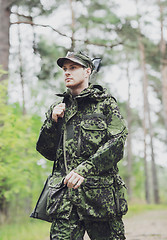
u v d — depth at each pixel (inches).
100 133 117.0
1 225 406.6
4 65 475.5
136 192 1384.1
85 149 117.2
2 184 360.8
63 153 121.0
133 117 1615.4
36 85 719.1
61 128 122.6
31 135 354.9
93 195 113.8
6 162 357.7
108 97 120.5
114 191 117.8
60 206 116.3
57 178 120.4
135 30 673.6
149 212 782.5
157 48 967.0
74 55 121.6
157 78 1382.9
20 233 349.1
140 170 1441.9
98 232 120.1
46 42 580.7
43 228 380.8
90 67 125.3
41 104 593.9
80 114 120.2
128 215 664.4
